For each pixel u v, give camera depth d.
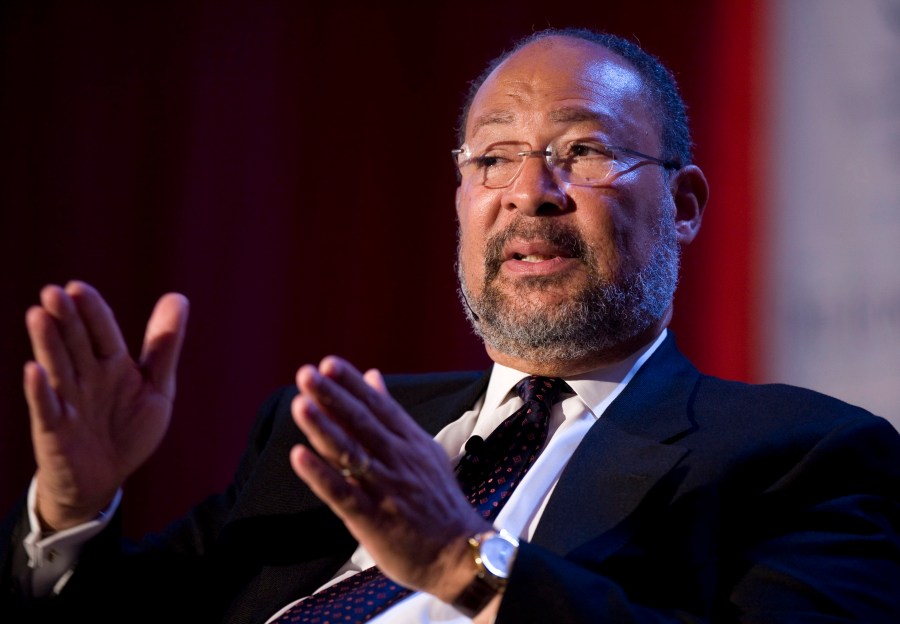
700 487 5.29
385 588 5.46
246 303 11.91
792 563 5.07
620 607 4.47
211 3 12.30
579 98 6.32
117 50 12.40
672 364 6.33
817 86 10.23
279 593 5.78
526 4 11.59
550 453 5.78
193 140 12.15
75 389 5.01
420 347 11.54
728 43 10.70
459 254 6.74
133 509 11.58
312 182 12.01
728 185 10.49
